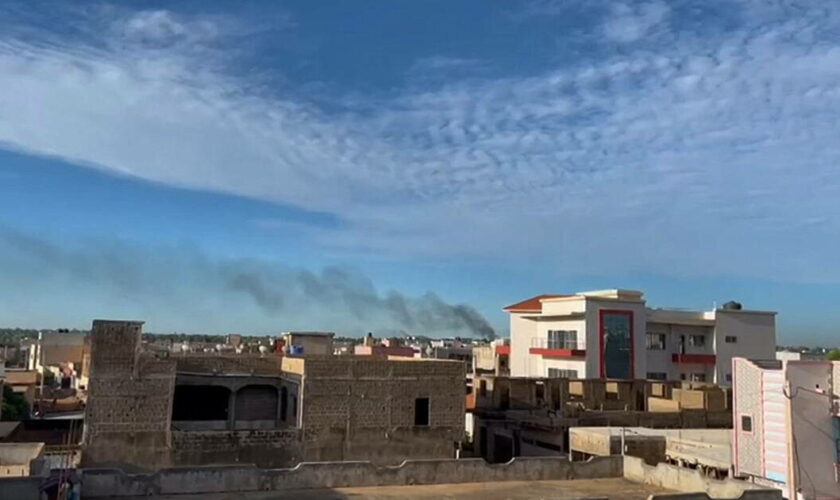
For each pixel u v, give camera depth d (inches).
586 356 2432.3
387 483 948.0
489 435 2007.9
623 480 1047.6
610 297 2507.4
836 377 992.2
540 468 1032.8
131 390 1398.9
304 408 1498.5
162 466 1395.2
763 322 2829.7
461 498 893.2
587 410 1916.8
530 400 2052.2
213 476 868.0
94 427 1371.8
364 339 4621.1
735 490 916.0
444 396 1590.8
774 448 996.6
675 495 827.4
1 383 2228.1
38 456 1066.7
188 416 1729.8
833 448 981.2
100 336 1393.9
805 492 956.6
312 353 2404.0
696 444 1314.0
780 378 993.5
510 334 2834.6
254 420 1742.1
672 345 2721.5
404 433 1551.4
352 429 1520.7
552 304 2635.3
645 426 1823.3
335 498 864.3
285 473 901.2
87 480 816.3
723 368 2731.3
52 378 4018.2
